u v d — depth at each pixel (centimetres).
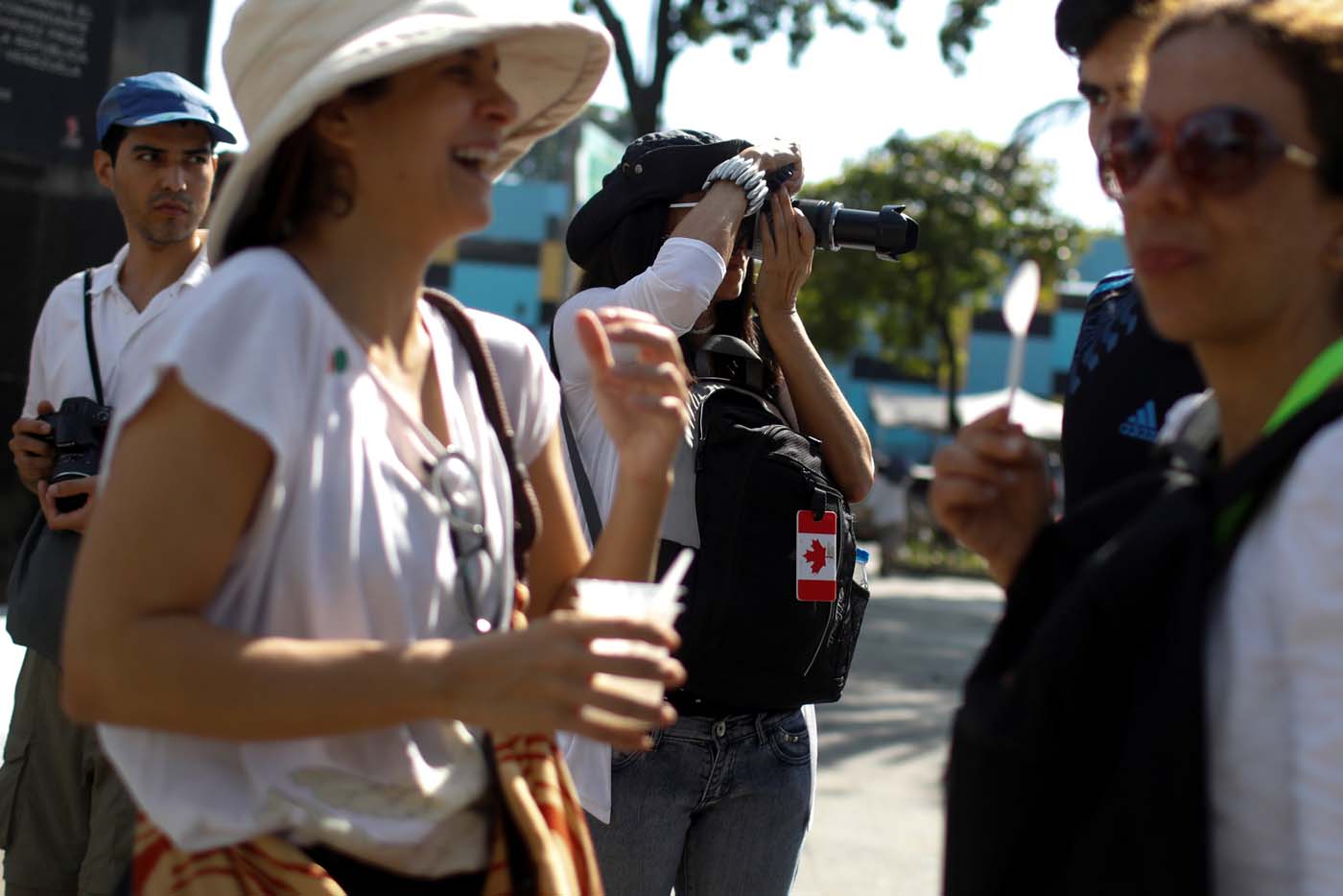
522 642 147
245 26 171
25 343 568
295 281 160
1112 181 158
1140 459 207
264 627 159
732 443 274
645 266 300
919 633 1284
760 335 318
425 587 165
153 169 332
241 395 150
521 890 170
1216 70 140
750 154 298
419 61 164
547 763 177
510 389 195
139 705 148
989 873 139
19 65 561
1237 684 130
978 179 2633
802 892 500
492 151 174
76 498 314
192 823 157
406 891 165
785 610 269
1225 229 139
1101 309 221
